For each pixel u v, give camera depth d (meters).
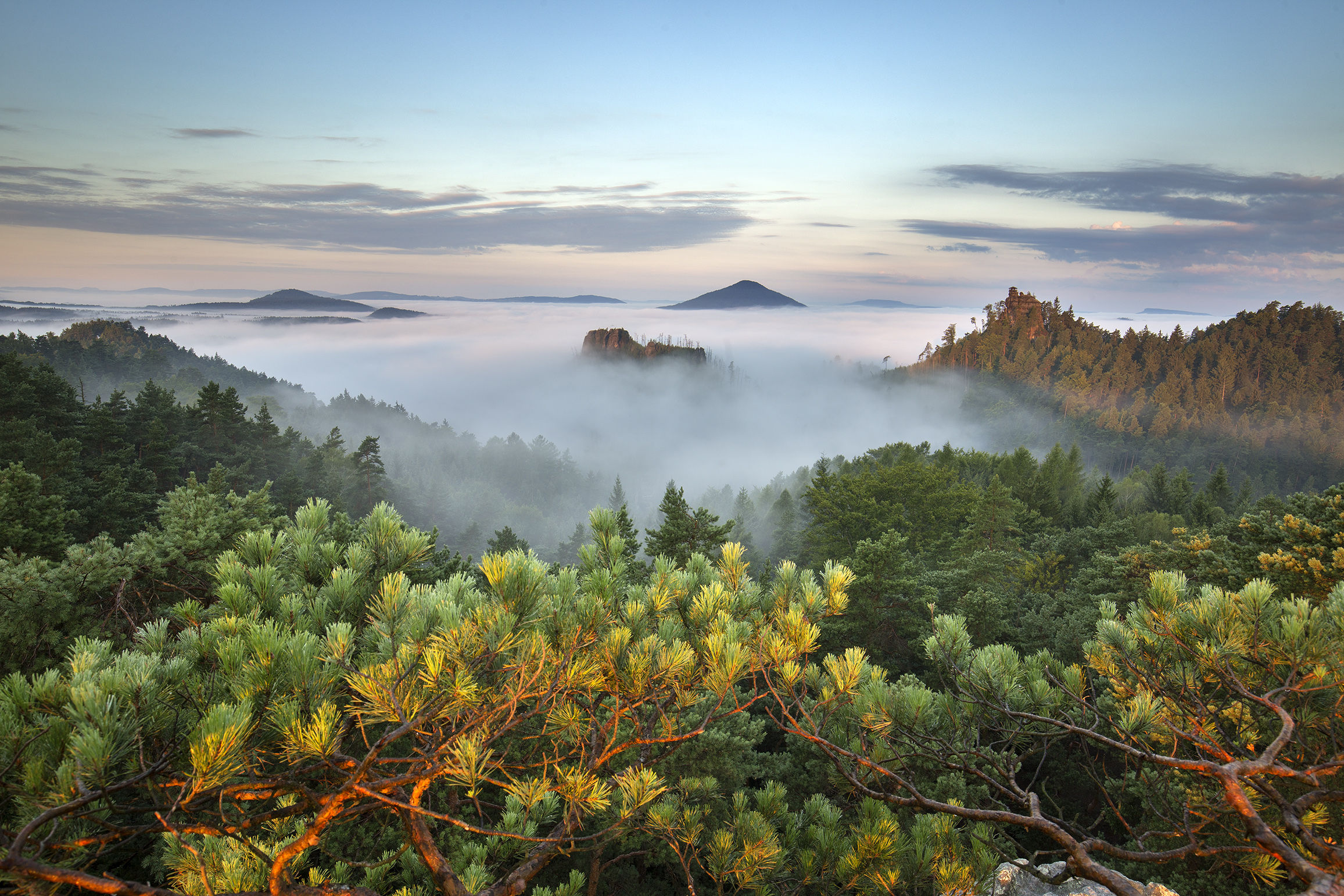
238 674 3.24
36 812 2.79
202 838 3.54
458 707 3.13
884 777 4.73
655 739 3.81
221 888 3.29
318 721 2.86
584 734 3.95
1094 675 5.03
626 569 5.24
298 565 4.77
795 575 5.04
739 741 11.60
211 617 4.32
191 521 15.41
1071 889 5.22
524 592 3.84
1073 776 15.62
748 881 4.44
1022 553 40.78
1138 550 27.28
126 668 3.02
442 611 3.43
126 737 2.71
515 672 3.42
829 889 4.83
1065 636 21.62
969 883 4.10
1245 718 4.37
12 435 41.03
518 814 4.98
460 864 5.01
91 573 11.70
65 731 2.85
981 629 23.22
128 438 65.56
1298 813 3.39
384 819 7.05
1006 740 4.75
